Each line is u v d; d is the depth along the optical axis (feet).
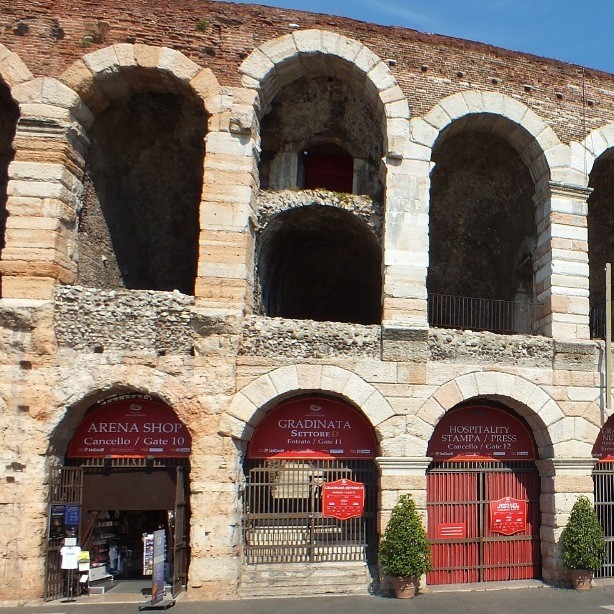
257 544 48.75
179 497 45.88
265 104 53.98
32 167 47.50
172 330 47.26
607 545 54.60
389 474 47.83
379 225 54.34
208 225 48.85
